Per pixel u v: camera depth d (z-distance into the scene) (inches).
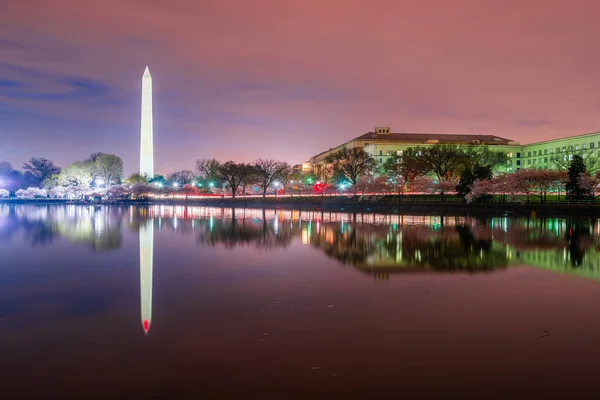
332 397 497.0
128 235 2031.3
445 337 664.4
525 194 4015.8
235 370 558.3
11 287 978.1
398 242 1763.0
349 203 4845.0
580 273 1128.8
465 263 1274.6
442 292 927.7
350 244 1705.2
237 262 1296.8
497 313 780.0
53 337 667.4
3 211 4286.4
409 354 604.1
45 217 3334.2
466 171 4328.3
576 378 538.6
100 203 6510.8
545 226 2460.6
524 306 824.9
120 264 1264.8
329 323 725.9
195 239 1878.7
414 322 731.4
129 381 530.6
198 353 607.2
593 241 1772.9
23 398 495.5
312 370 558.3
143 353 607.8
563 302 852.6
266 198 6235.2
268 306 823.7
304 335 671.1
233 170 6648.6
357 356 597.3
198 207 5403.5
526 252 1483.8
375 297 887.7
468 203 3895.2
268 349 618.8
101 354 605.3
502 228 2352.4
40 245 1675.7
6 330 697.6
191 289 956.0
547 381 531.8
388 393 505.0
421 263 1275.8
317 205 5123.0
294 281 1033.5
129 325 719.1
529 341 649.6
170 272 1141.7
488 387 518.3
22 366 570.6
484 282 1023.0
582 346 631.8
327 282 1023.6
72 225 2583.7
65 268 1202.6
